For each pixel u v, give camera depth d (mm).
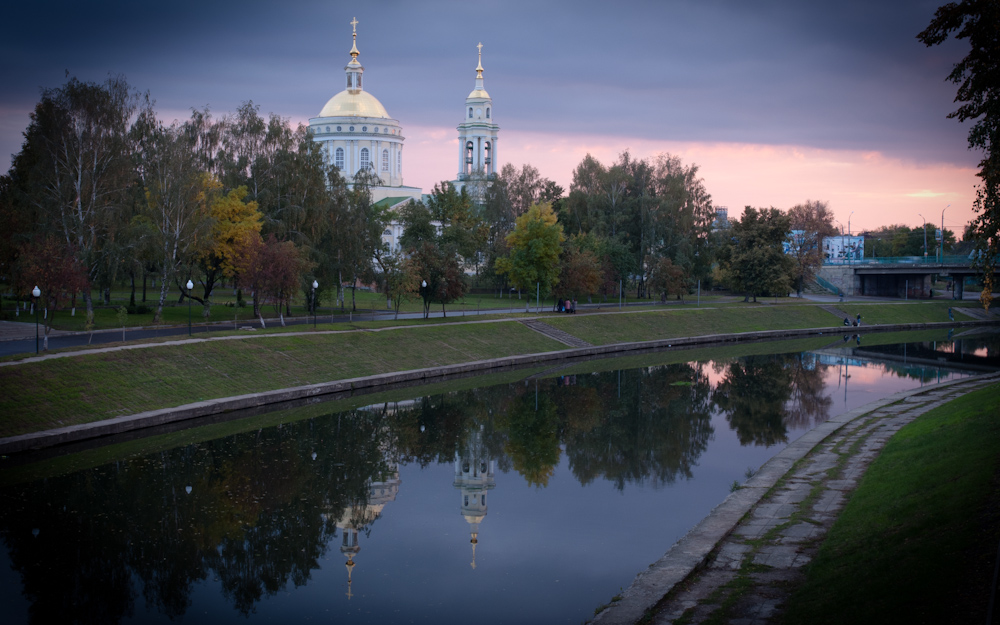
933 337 95312
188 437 38062
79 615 20453
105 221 55500
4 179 72562
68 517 27312
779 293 109188
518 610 20766
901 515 21188
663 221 109250
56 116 55562
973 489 20641
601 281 96125
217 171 70312
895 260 140750
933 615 14461
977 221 28250
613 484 33156
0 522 26641
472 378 59656
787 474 29516
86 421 37062
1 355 42688
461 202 122438
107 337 52000
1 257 62688
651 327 87500
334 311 79438
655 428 44188
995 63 25641
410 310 85938
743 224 113375
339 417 44438
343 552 25250
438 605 21234
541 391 55250
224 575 23391
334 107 156125
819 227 131125
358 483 32750
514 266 87000
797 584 18578
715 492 31938
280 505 29703
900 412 41562
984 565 15875
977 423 28797
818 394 54812
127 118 59312
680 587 18938
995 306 120250
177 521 27516
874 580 17062
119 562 24031
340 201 75188
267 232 68688
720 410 49344
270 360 50812
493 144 151125
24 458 33281
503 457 37719
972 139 27609
